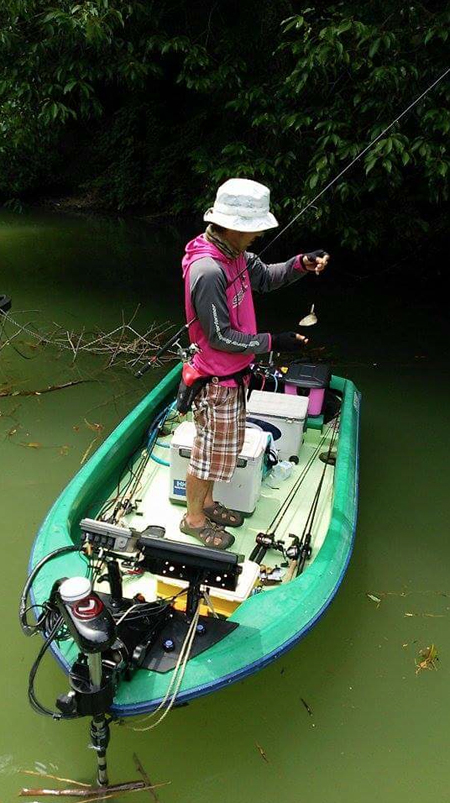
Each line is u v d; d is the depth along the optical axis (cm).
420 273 916
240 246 233
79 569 244
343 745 234
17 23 583
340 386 430
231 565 196
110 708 197
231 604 250
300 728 241
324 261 261
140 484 339
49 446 430
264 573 276
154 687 203
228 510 308
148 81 1202
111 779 217
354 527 296
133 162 1377
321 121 571
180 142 1289
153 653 212
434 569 329
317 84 575
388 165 512
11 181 1427
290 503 332
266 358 610
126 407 493
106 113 1387
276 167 631
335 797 217
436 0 550
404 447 451
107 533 200
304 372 403
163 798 213
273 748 232
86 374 553
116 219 1338
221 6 738
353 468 333
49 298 759
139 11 586
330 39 495
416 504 383
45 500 371
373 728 241
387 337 677
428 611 300
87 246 1057
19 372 551
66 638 203
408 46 536
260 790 218
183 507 322
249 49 689
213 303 226
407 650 278
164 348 260
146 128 1354
